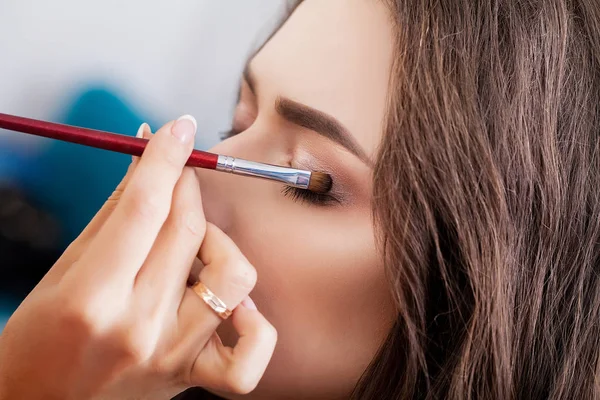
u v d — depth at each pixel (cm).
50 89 67
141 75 68
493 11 49
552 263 51
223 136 67
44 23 67
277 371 55
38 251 66
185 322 46
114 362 46
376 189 48
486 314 48
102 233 44
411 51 48
